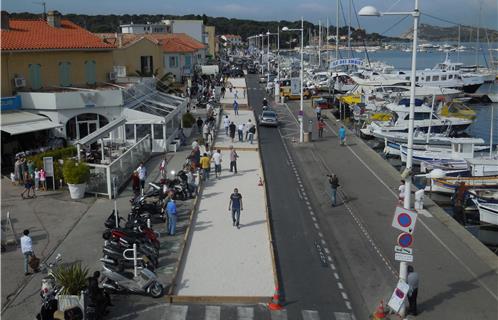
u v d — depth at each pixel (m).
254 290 17.50
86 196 27.28
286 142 44.81
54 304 15.03
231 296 16.80
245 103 66.44
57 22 41.94
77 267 16.58
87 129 36.12
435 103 56.72
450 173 34.44
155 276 16.94
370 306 16.86
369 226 24.58
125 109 36.81
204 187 30.56
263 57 137.62
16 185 29.20
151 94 44.94
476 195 29.66
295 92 71.94
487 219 27.88
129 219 22.03
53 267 17.69
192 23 115.44
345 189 30.78
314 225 24.59
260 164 36.12
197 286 17.66
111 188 27.02
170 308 16.20
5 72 34.00
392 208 27.31
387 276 19.12
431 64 160.38
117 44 57.12
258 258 20.22
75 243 20.98
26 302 16.31
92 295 15.12
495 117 66.06
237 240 22.06
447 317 16.22
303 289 17.88
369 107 57.06
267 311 16.25
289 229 23.91
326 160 38.25
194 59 84.88
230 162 34.66
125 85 41.44
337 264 20.16
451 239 22.97
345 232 23.75
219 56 158.62
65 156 30.11
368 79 71.69
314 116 59.06
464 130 51.22
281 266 19.75
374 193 30.00
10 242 20.72
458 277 19.14
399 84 68.19
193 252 20.62
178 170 32.97
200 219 24.62
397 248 15.84
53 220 23.66
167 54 73.44
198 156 33.09
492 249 26.11
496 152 40.12
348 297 17.42
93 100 35.50
